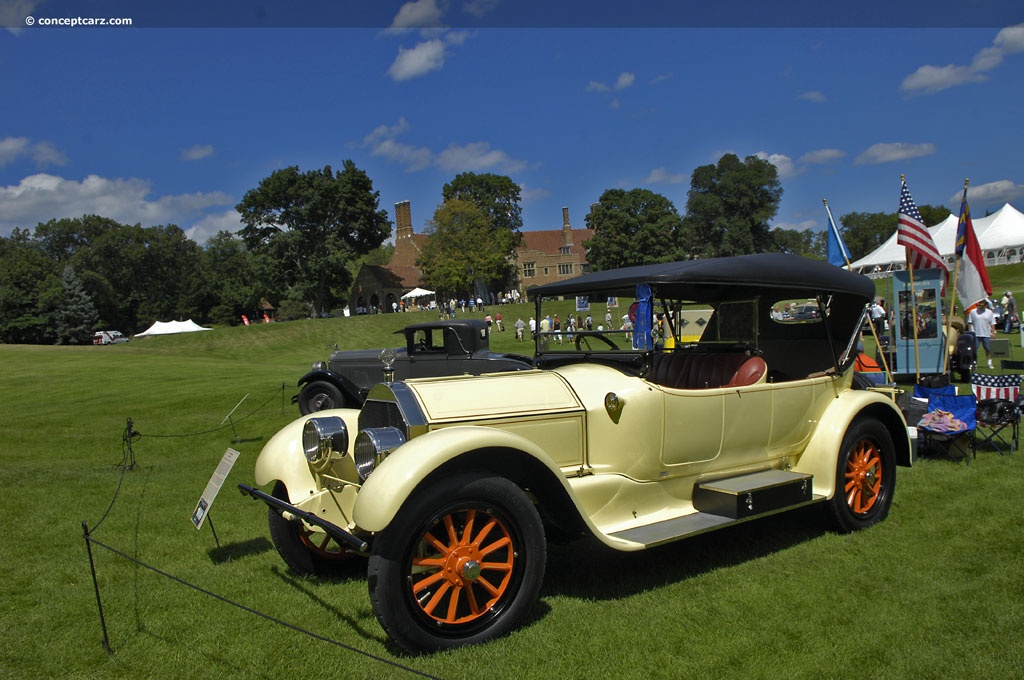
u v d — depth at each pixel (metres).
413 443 3.30
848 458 4.92
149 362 26.44
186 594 4.14
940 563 4.20
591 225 76.56
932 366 13.40
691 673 3.04
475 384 3.98
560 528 3.84
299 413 11.98
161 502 6.41
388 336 46.38
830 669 3.04
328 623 3.71
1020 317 24.72
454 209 65.25
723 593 3.91
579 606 3.79
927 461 6.79
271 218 67.81
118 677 3.17
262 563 4.72
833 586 3.94
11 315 69.94
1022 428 8.22
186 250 91.25
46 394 17.11
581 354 4.81
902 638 3.29
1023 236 31.94
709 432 4.35
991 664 3.02
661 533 3.89
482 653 3.25
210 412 12.86
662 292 4.65
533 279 90.19
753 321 4.89
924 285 13.37
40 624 3.75
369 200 69.62
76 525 5.66
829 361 5.18
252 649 3.39
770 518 5.36
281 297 70.12
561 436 3.96
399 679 3.05
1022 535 4.58
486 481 3.35
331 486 3.96
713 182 86.56
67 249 90.88
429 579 3.29
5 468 8.16
